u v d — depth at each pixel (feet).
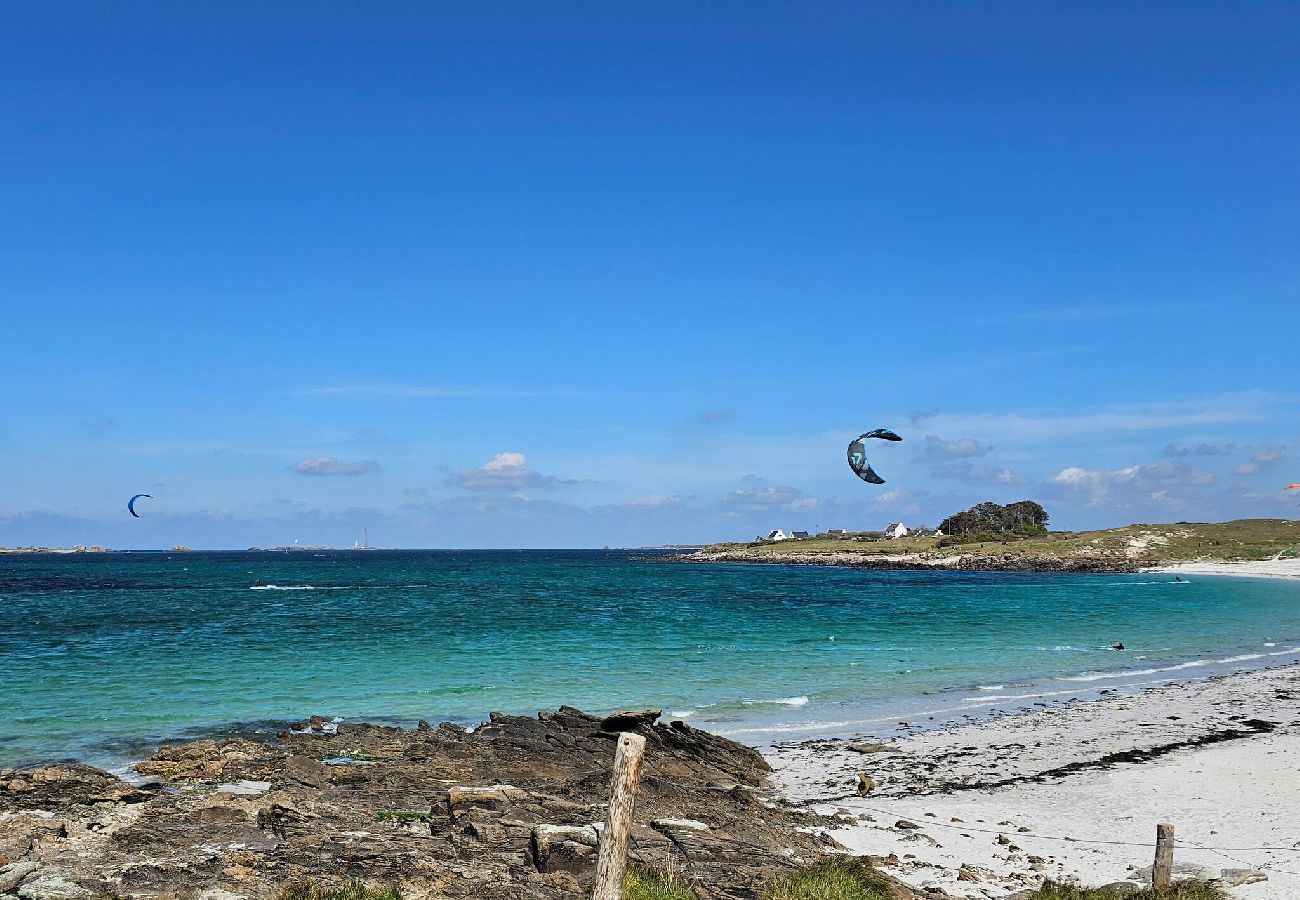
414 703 123.44
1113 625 238.27
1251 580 463.01
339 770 80.84
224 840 56.39
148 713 114.42
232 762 83.56
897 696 133.08
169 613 263.90
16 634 203.62
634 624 231.50
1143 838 69.51
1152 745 101.60
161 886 47.67
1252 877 59.21
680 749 92.53
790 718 117.39
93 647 179.83
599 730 94.79
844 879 52.90
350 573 598.75
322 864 51.16
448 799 65.21
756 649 180.75
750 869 54.85
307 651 174.60
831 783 87.30
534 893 48.24
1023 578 500.33
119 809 64.03
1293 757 94.84
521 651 175.73
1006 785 86.12
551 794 73.72
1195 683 145.89
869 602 318.04
